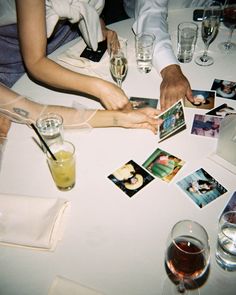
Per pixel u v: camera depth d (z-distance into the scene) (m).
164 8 1.68
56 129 1.16
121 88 1.37
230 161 1.05
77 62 1.48
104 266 0.81
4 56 1.70
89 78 1.26
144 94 1.33
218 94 1.30
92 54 1.52
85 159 1.08
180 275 0.75
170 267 0.76
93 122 1.20
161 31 1.56
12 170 1.07
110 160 1.07
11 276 0.80
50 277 0.80
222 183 0.99
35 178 1.04
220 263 0.80
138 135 1.16
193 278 0.75
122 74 1.35
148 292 0.76
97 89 1.24
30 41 1.26
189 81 1.38
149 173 1.02
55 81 1.30
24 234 0.85
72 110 1.25
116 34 1.60
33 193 1.00
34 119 1.23
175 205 0.93
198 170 1.03
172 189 0.98
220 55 1.51
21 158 1.10
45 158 1.10
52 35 1.70
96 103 1.32
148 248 0.84
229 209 0.92
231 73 1.41
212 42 1.60
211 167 1.04
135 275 0.79
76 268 0.81
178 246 0.80
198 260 0.74
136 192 0.97
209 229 0.87
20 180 1.04
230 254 0.81
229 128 1.04
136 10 1.74
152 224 0.89
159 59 1.43
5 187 1.02
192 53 1.53
